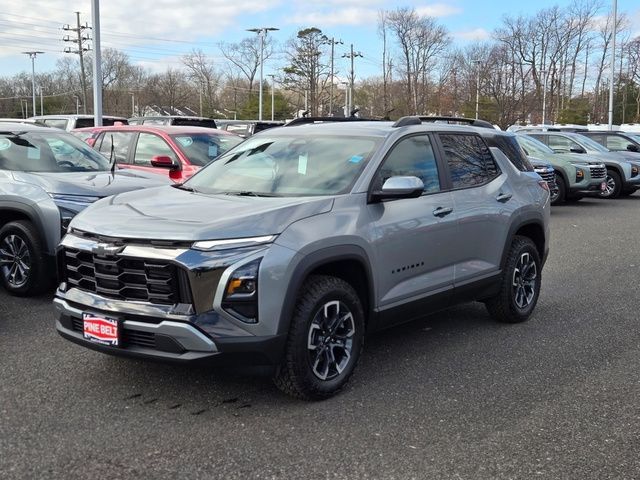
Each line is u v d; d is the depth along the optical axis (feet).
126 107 259.60
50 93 291.17
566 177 54.34
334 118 21.48
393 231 15.74
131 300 13.34
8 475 11.19
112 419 13.37
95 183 22.41
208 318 12.76
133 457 11.87
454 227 17.62
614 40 112.47
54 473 11.28
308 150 17.10
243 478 11.24
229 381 15.40
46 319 19.89
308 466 11.65
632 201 60.54
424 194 17.16
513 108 167.22
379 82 223.10
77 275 14.35
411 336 19.47
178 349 12.85
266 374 13.56
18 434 12.66
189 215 13.87
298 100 227.20
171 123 60.75
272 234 13.34
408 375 16.17
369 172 15.79
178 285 12.89
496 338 19.31
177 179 28.55
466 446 12.48
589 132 70.03
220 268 12.73
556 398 14.84
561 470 11.64
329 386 14.43
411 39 201.05
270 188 16.06
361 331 15.16
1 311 20.66
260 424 13.26
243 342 12.85
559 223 45.06
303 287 13.98
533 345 18.70
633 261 31.32
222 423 13.28
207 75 256.11
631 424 13.51
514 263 20.16
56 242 21.17
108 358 16.71
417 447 12.41
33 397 14.34
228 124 72.79
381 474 11.42
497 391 15.23
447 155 18.38
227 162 18.19
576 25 201.67
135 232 13.29
